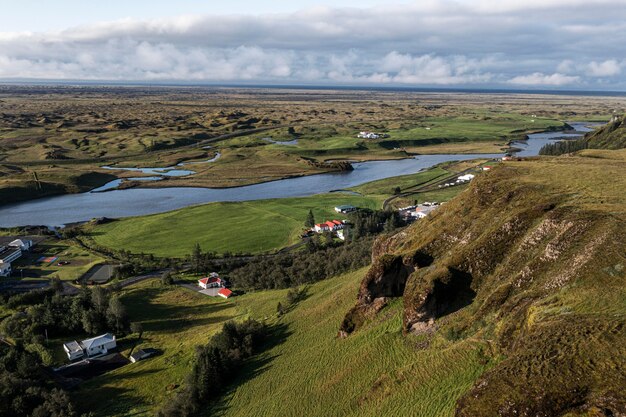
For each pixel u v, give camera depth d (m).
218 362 79.00
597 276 51.66
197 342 94.31
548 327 44.16
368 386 59.66
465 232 78.69
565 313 46.62
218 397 74.25
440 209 93.75
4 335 98.25
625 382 34.16
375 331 71.81
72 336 99.38
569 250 58.69
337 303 92.31
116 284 125.81
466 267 69.62
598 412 33.00
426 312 64.38
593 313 44.62
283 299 110.00
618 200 68.69
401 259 77.62
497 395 37.81
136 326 100.56
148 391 79.19
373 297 76.81
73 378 84.75
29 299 113.62
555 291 53.66
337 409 58.31
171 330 102.50
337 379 64.94
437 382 51.72
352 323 77.38
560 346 40.16
